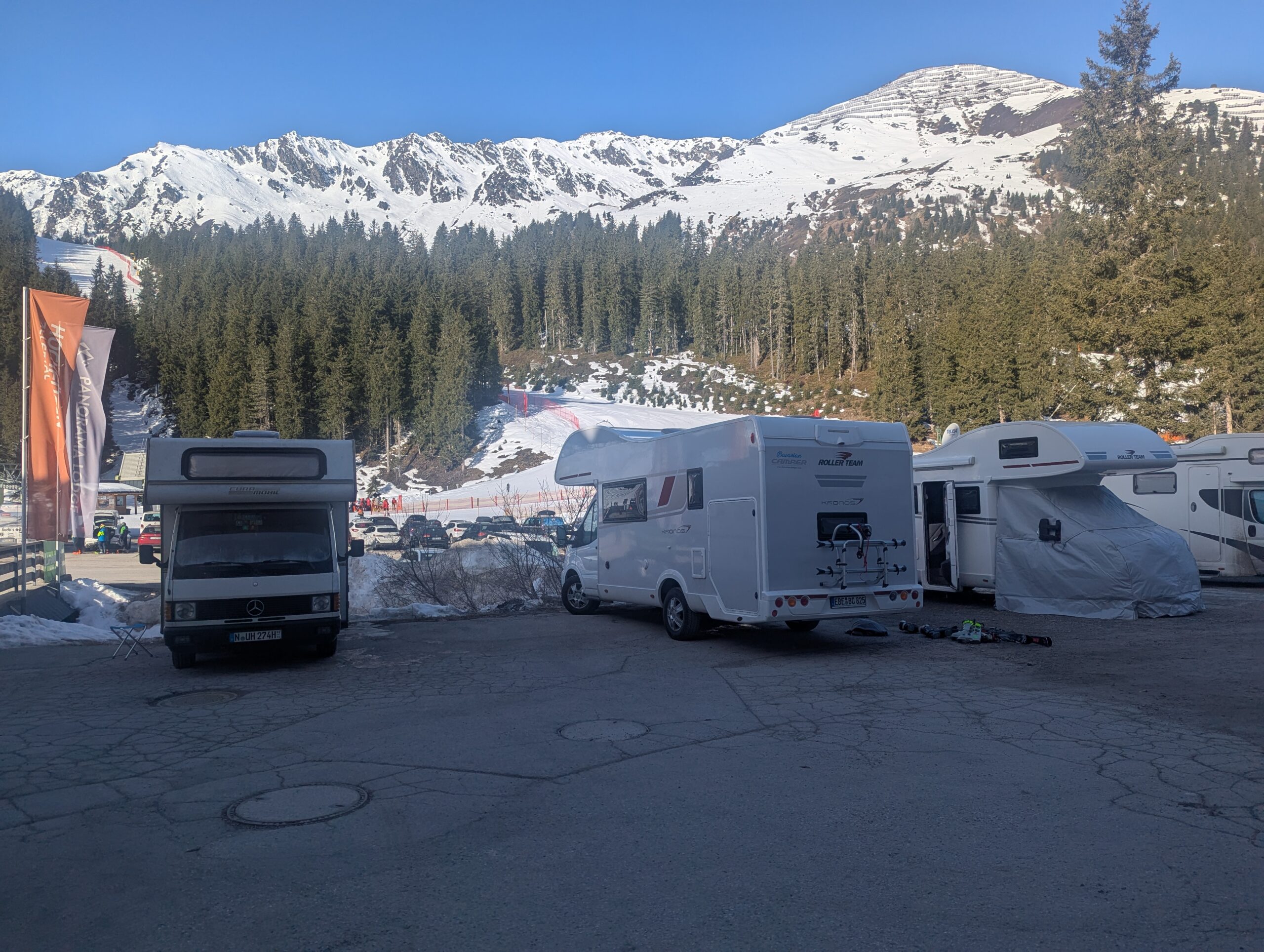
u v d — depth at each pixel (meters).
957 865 4.31
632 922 3.74
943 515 16.17
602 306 130.25
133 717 7.96
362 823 5.05
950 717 7.52
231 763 6.41
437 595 17.19
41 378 15.09
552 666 10.44
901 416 76.56
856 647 11.52
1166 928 3.63
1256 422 41.09
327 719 7.79
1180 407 34.34
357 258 141.38
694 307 125.00
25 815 5.27
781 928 3.67
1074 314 36.72
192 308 111.69
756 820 5.01
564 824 4.98
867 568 11.34
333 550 11.20
